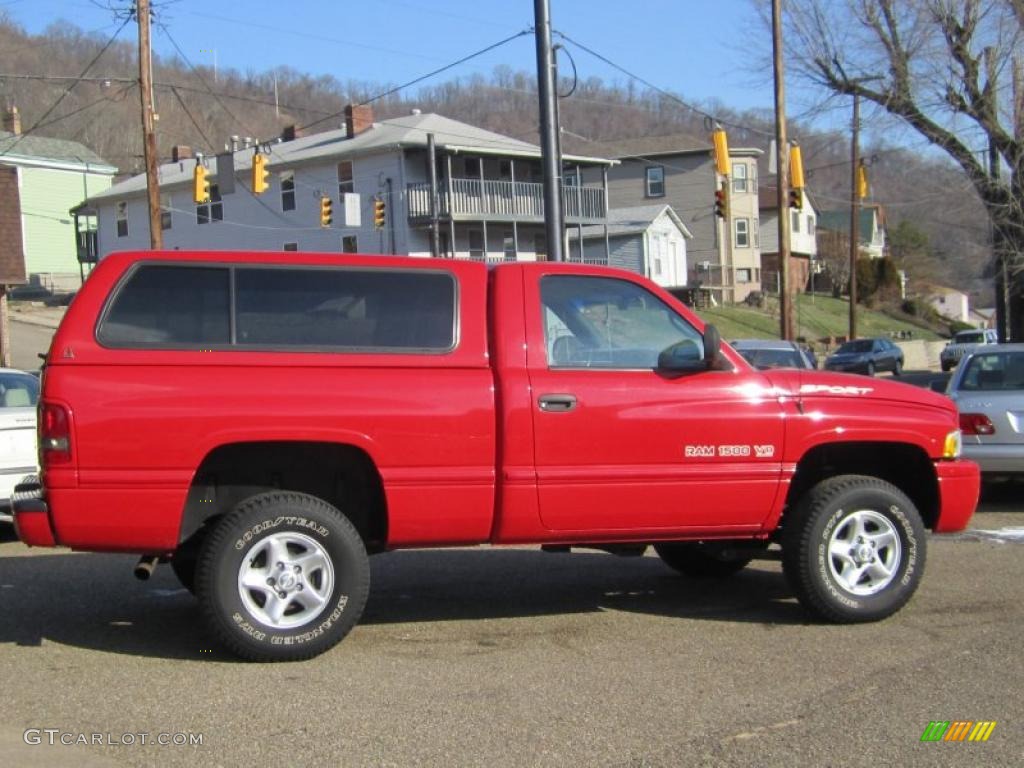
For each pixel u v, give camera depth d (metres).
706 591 7.58
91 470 5.45
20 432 9.77
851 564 6.53
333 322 5.86
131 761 4.42
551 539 6.11
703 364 6.26
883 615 6.54
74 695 5.24
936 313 69.00
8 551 9.48
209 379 5.59
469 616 6.84
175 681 5.46
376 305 5.94
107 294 5.64
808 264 68.31
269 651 5.70
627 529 6.20
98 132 58.00
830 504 6.45
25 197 53.56
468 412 5.88
